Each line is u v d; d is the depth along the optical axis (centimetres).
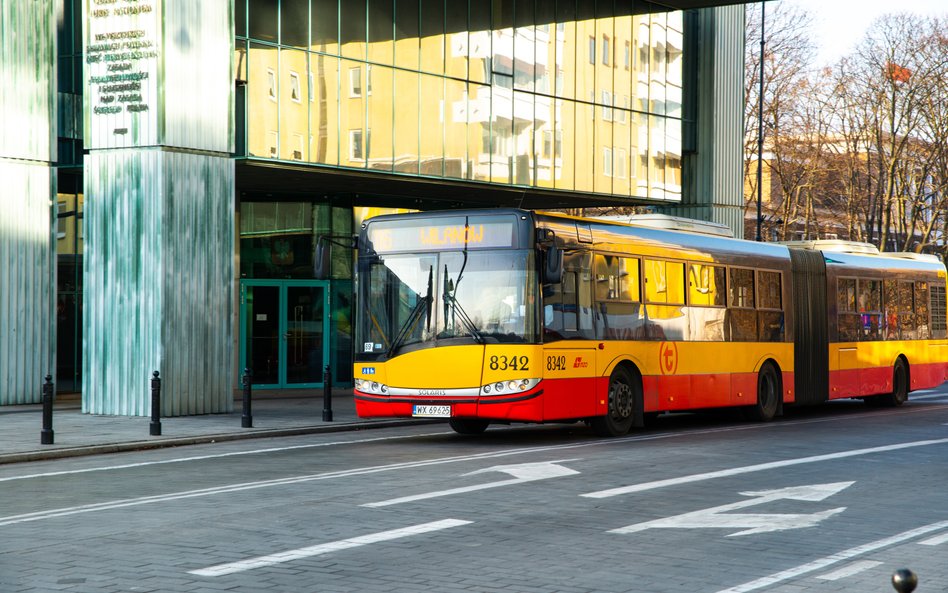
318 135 2531
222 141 2248
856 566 847
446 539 949
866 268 2645
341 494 1197
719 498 1186
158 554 880
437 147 2778
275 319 3038
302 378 3073
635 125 3322
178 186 2166
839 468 1448
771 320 2302
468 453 1612
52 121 2533
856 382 2586
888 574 819
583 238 1806
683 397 2030
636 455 1584
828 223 6894
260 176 2683
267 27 2442
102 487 1277
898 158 5738
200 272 2208
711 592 762
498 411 1686
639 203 3459
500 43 2930
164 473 1403
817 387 2444
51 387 1705
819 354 2453
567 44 3111
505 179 2939
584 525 1020
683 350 2036
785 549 916
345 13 2584
